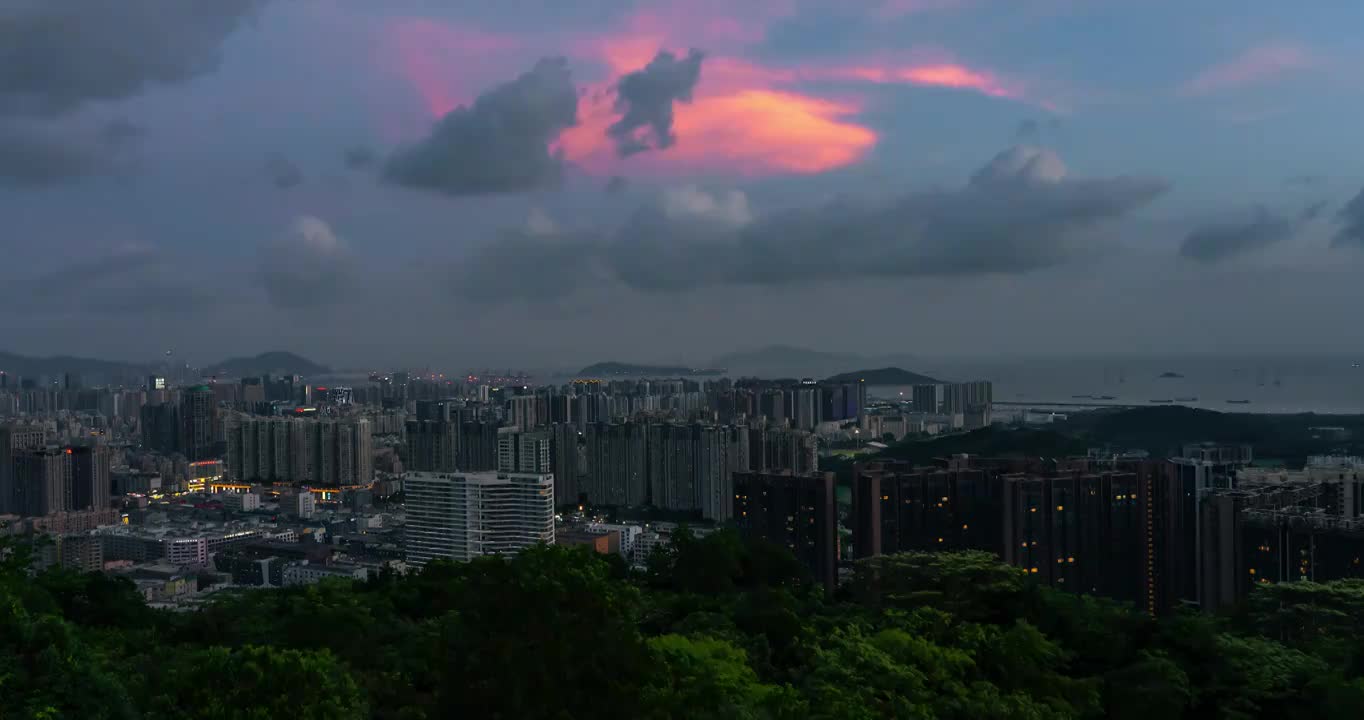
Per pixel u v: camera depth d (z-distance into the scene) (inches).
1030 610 2746.1
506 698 1316.4
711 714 1529.3
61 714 1240.8
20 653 1282.0
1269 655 2337.6
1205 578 5536.4
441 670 1393.9
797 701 1710.1
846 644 2071.9
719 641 2117.4
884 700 1868.8
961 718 1913.1
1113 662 2501.2
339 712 1517.0
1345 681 2231.8
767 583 3865.7
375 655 2380.7
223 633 2832.2
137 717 1381.6
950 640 2338.8
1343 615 2714.1
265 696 1482.5
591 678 1354.6
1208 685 2293.3
